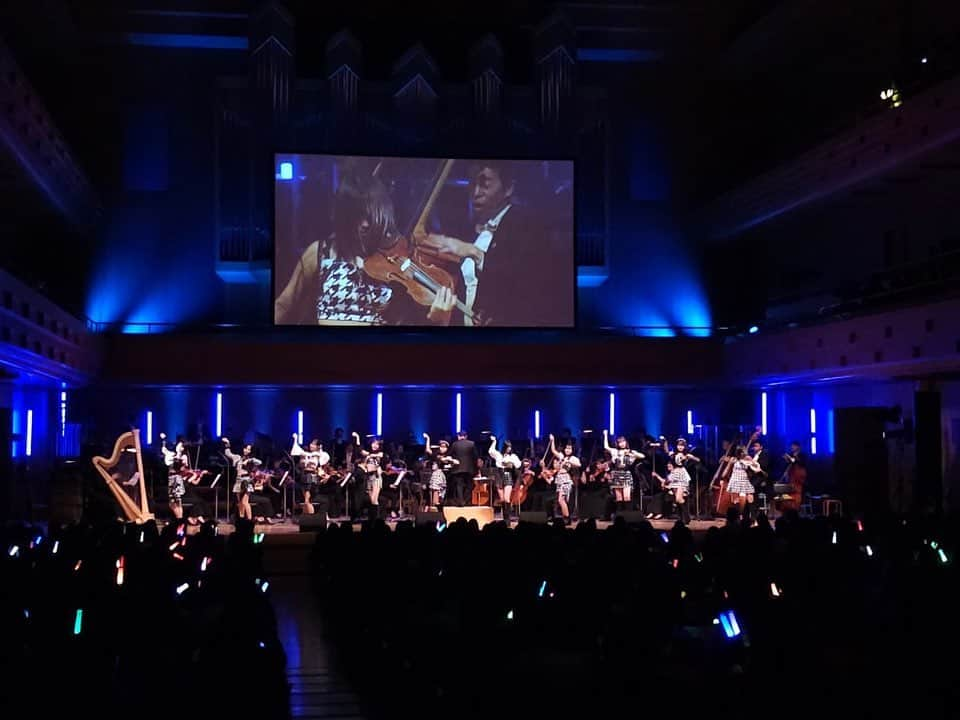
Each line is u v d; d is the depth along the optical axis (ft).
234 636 18.54
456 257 81.76
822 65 83.05
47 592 27.09
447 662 23.53
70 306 81.61
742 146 90.94
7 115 59.21
